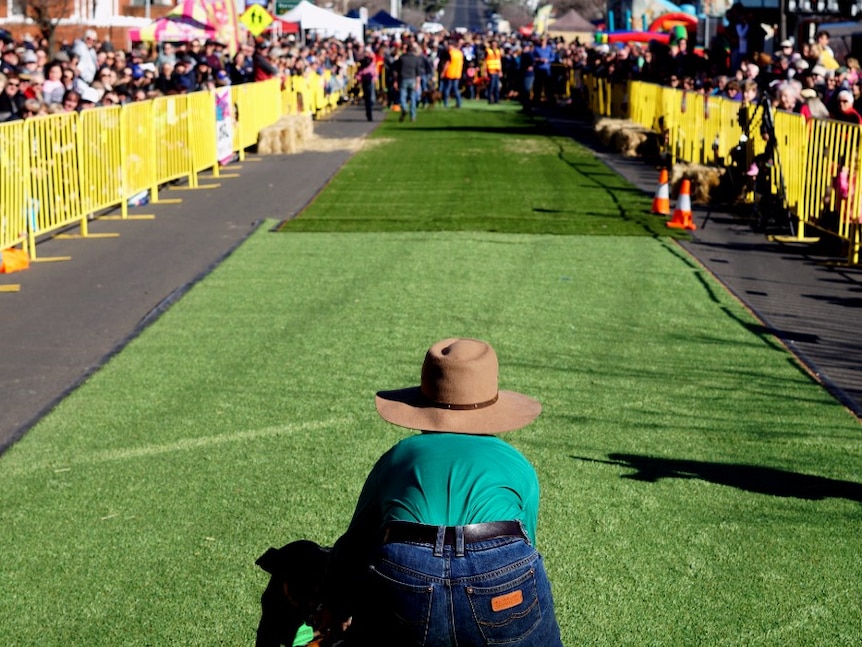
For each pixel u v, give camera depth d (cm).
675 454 594
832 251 1177
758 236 1269
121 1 4094
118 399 685
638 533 496
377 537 267
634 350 797
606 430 630
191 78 1938
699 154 1767
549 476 560
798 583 451
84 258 1131
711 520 510
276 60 2705
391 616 257
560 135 2494
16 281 1027
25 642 407
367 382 714
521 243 1202
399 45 4103
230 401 678
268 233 1266
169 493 541
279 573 302
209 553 478
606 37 4050
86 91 1556
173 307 921
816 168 1198
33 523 509
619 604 433
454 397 280
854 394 705
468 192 1594
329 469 569
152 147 1482
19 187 1082
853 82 1477
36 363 767
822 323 885
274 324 862
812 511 521
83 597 442
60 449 602
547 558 471
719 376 738
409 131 2605
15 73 1426
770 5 2192
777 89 1357
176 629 416
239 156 2033
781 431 631
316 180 1734
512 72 3984
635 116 2408
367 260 1108
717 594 442
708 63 2300
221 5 2773
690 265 1104
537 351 790
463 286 993
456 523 260
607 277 1040
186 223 1335
